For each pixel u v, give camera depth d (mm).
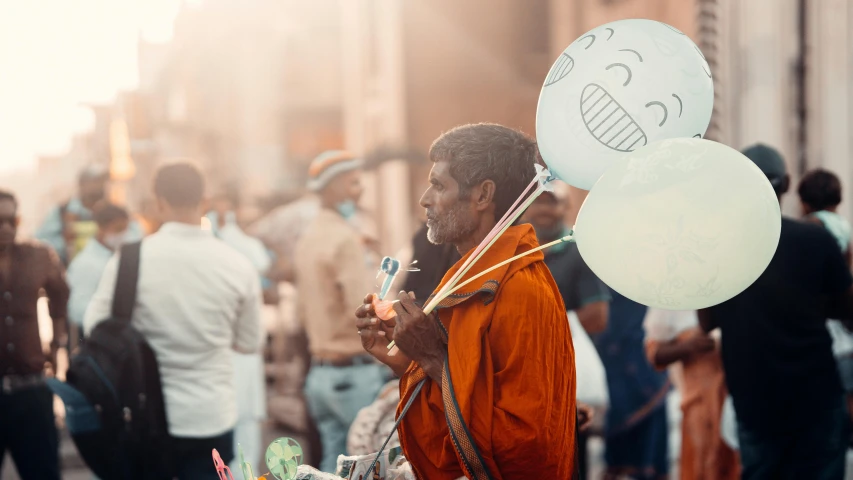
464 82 14523
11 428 4996
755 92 8008
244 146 23719
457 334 2141
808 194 4902
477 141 2217
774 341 3660
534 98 14617
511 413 2066
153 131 26656
